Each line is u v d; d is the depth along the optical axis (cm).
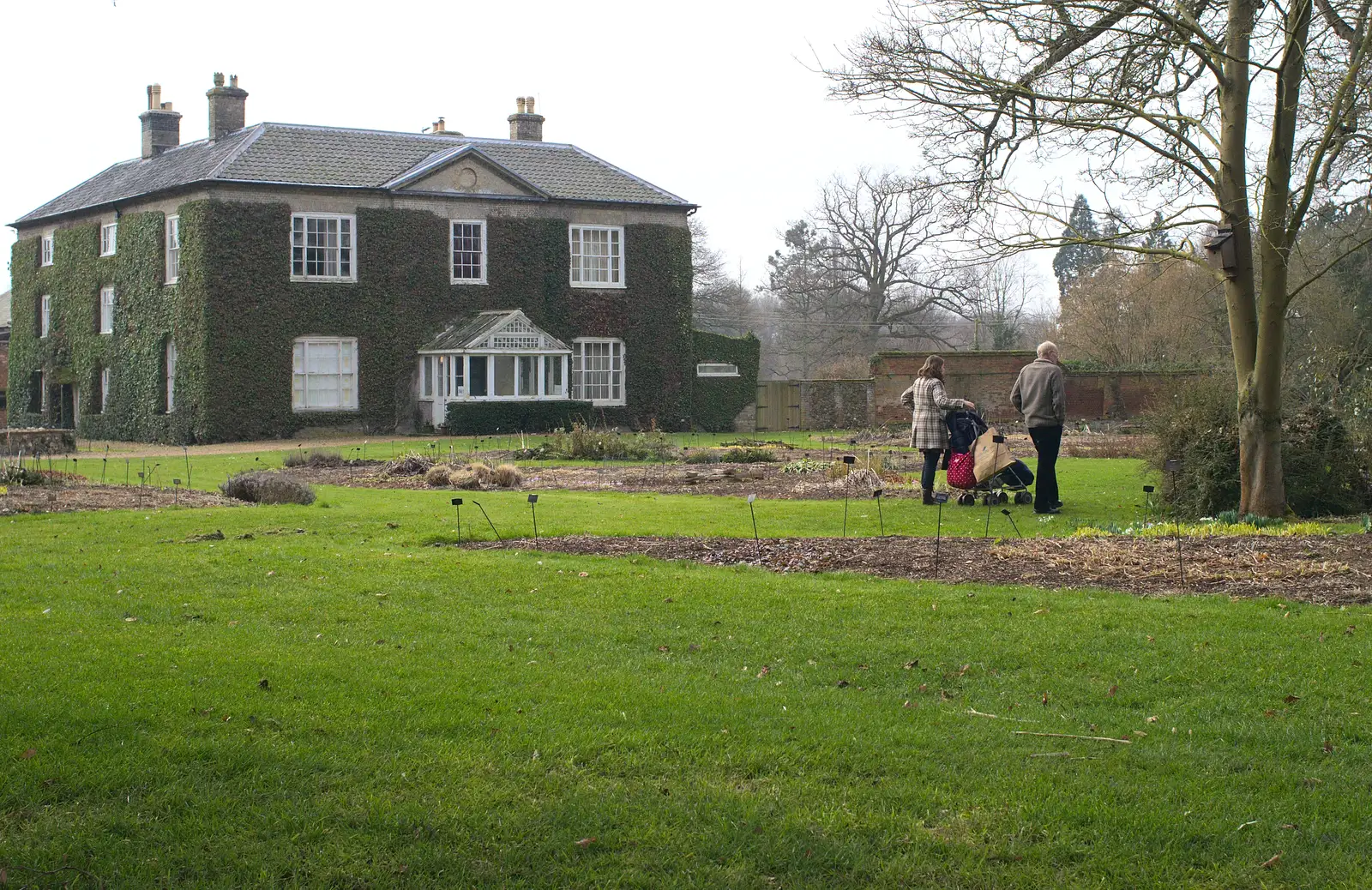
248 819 436
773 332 7394
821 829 433
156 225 3494
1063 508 1384
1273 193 1166
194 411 3347
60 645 656
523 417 3616
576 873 402
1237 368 1234
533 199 3744
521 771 480
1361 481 1294
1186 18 1117
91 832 423
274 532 1112
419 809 442
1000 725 542
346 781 468
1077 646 660
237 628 707
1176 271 3588
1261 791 468
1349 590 777
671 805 450
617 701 567
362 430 3528
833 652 657
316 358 3472
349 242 3509
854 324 5581
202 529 1124
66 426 4009
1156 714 556
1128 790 467
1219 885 397
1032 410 1316
